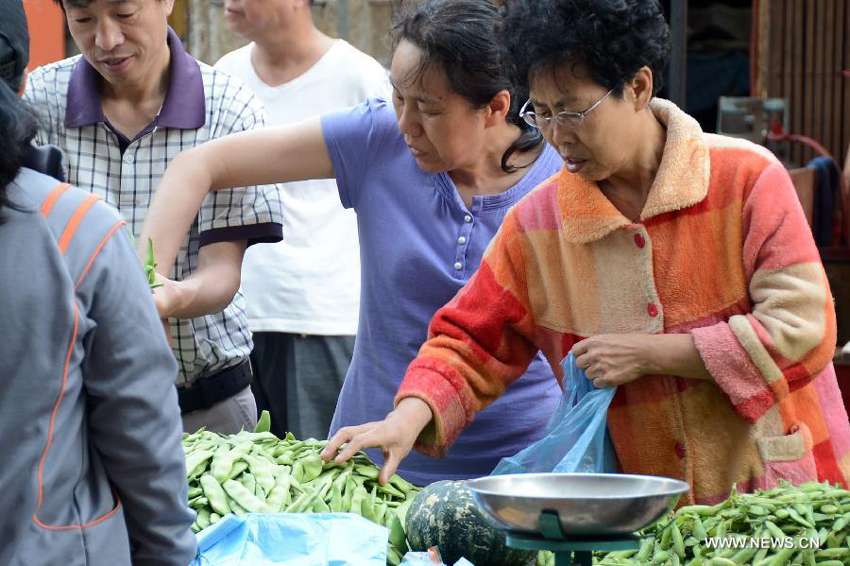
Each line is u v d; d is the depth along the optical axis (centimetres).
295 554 255
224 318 386
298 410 492
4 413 192
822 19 838
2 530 193
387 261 335
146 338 205
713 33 928
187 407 386
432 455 312
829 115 842
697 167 283
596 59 266
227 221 367
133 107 369
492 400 317
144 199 368
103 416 203
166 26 365
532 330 313
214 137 370
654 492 218
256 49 502
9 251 194
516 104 323
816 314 278
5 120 192
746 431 290
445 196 331
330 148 337
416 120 311
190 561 219
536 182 336
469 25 299
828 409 301
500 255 311
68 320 195
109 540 204
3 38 202
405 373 331
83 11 342
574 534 213
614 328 296
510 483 229
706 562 255
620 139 278
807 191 714
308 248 485
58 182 207
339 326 489
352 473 298
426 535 267
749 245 283
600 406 289
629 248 290
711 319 288
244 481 288
